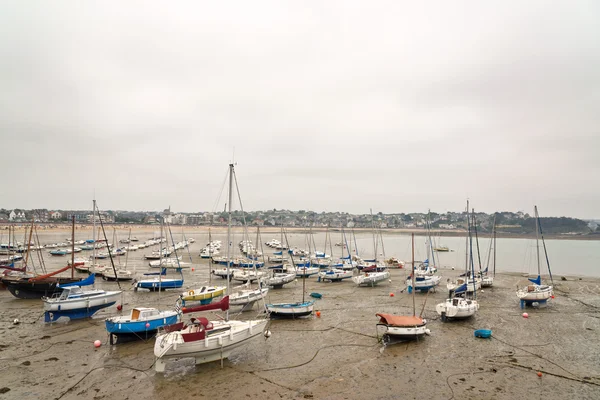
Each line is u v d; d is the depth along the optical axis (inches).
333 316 1389.0
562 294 1854.1
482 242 7273.6
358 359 957.2
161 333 955.3
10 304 1523.1
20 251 3521.2
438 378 846.5
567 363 938.7
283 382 821.2
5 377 836.0
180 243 5044.3
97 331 1160.8
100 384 806.5
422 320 1133.7
